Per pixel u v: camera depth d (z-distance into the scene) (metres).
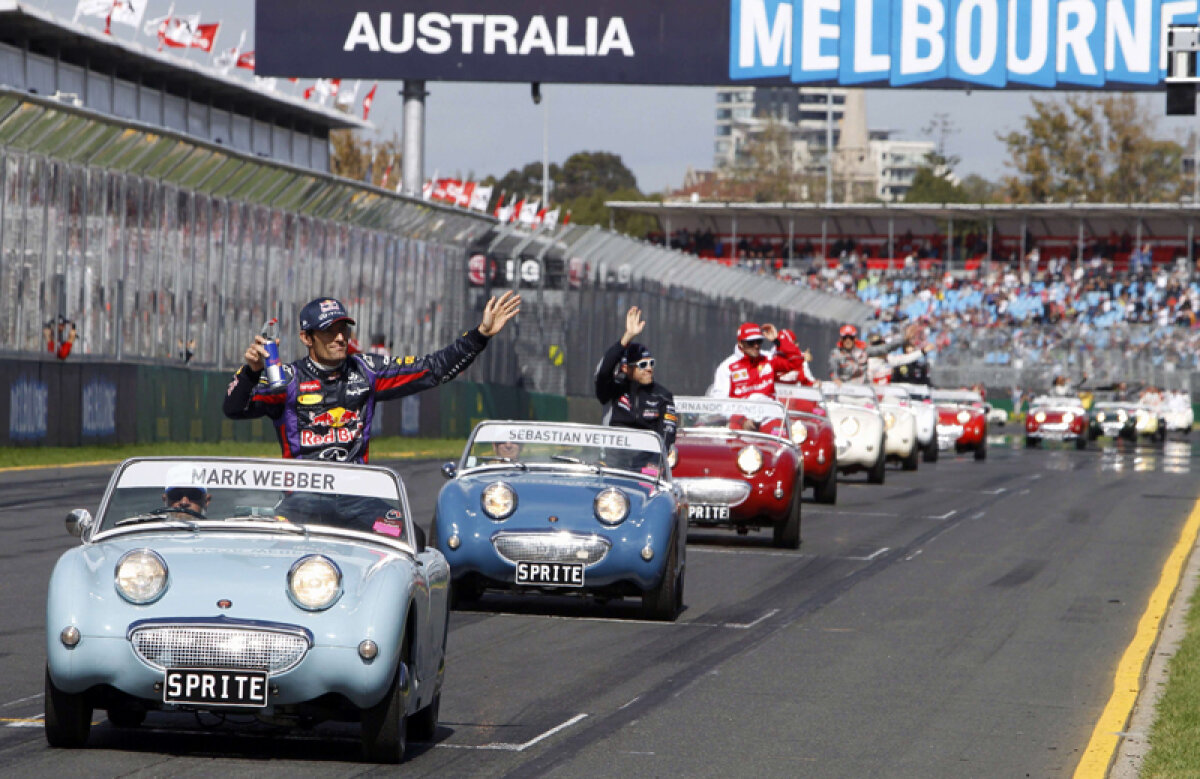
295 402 29.83
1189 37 87.94
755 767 27.09
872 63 123.31
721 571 55.75
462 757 26.98
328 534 27.39
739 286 180.12
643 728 30.08
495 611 45.00
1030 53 122.19
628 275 149.88
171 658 24.59
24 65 129.88
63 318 94.44
